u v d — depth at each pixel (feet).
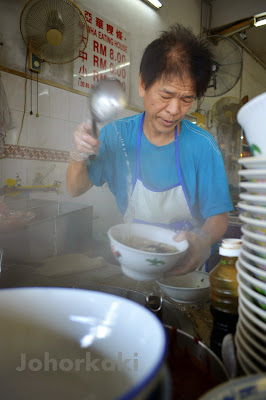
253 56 21.03
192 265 2.51
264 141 1.30
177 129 4.30
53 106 8.71
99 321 1.24
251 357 1.31
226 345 1.47
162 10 12.59
